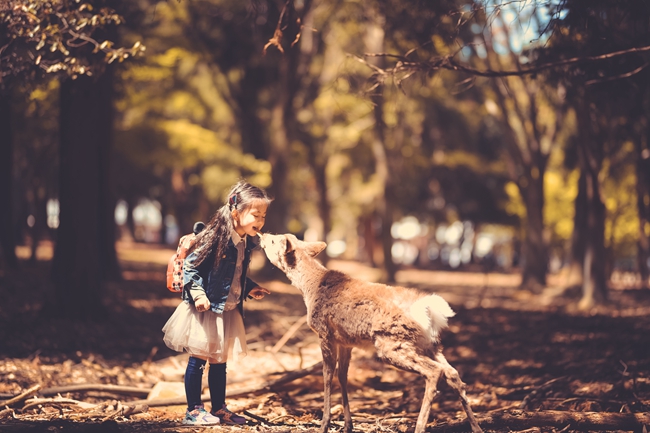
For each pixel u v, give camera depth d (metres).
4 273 13.77
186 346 4.76
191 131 23.03
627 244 30.36
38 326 9.11
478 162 35.69
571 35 7.04
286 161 23.20
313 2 20.78
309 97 26.72
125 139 21.34
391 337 4.16
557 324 12.80
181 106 24.70
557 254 40.03
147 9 14.28
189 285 4.70
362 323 4.27
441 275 37.28
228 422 4.98
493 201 38.81
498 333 11.65
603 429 4.85
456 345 10.52
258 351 9.59
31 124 16.75
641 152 17.62
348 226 55.09
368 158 32.25
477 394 7.00
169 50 19.70
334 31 24.08
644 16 6.53
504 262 56.75
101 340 9.09
